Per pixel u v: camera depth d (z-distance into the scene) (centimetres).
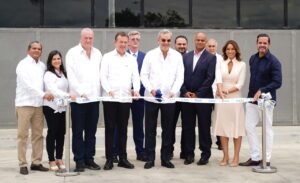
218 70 782
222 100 757
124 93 748
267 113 759
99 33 1241
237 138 786
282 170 759
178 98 755
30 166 779
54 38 1236
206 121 790
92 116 745
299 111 1297
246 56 1284
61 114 744
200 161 798
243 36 1286
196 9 1297
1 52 1219
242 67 779
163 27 1283
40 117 746
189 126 801
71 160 845
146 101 768
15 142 1047
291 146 1053
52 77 728
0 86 1217
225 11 1305
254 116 780
